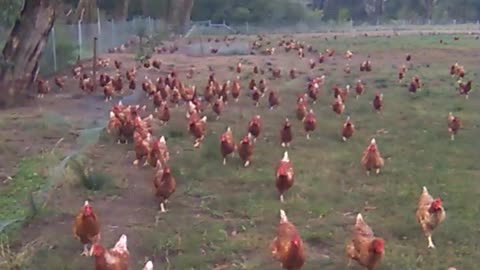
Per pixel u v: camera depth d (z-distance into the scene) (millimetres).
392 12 89438
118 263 6293
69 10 37812
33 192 9578
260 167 11359
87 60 29719
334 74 26125
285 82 23453
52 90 20656
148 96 19016
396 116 16359
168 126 14430
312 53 36500
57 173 10320
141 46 32656
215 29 61938
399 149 12742
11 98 17844
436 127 14930
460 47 39125
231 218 8789
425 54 35281
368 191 9961
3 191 9781
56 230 8219
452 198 9508
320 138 13734
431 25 73812
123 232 8164
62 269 7016
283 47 40000
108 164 11547
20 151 12414
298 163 11617
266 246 7781
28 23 18359
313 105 18000
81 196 9633
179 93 17875
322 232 8164
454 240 7926
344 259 7426
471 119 15938
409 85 21438
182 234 8078
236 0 73750
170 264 7176
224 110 17234
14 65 18016
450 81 23547
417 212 8148
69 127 14703
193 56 34938
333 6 90500
